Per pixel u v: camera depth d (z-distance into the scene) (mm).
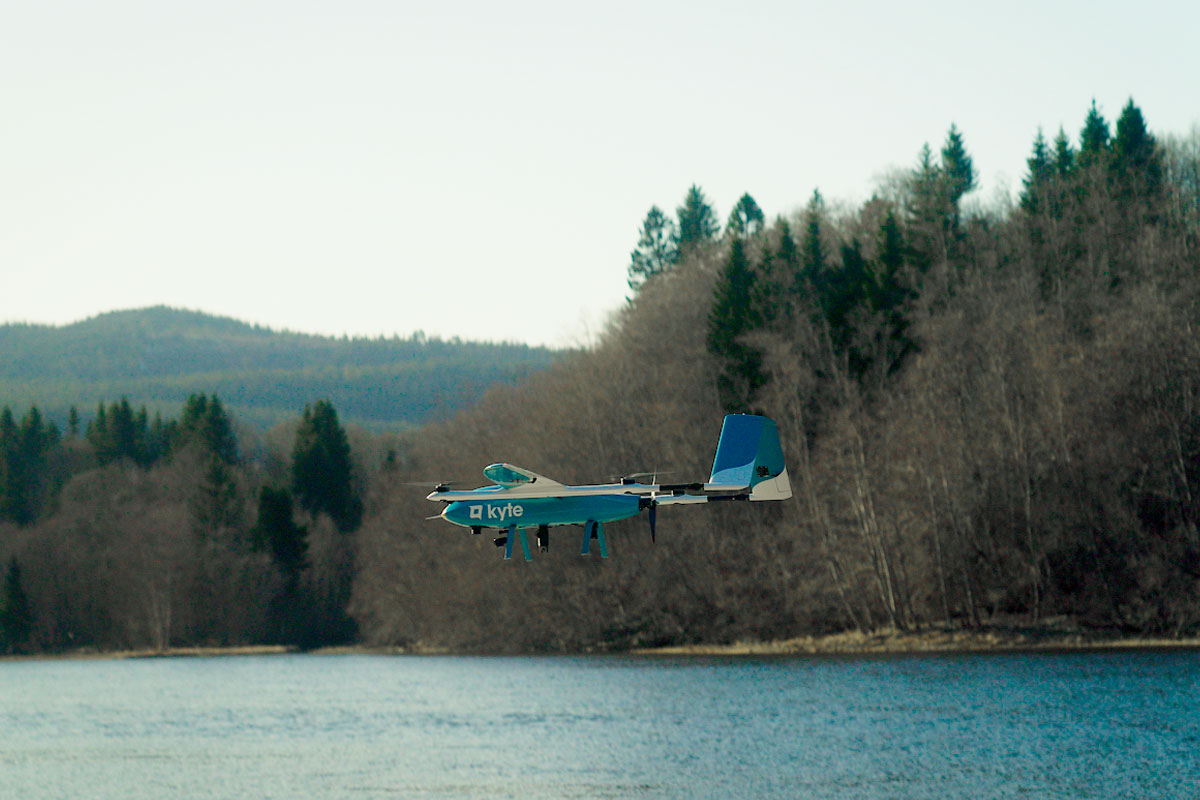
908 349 143875
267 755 81250
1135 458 117938
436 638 165125
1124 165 160250
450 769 73750
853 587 125125
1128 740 71562
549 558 144375
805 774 67625
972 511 121875
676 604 138125
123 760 81188
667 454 139500
